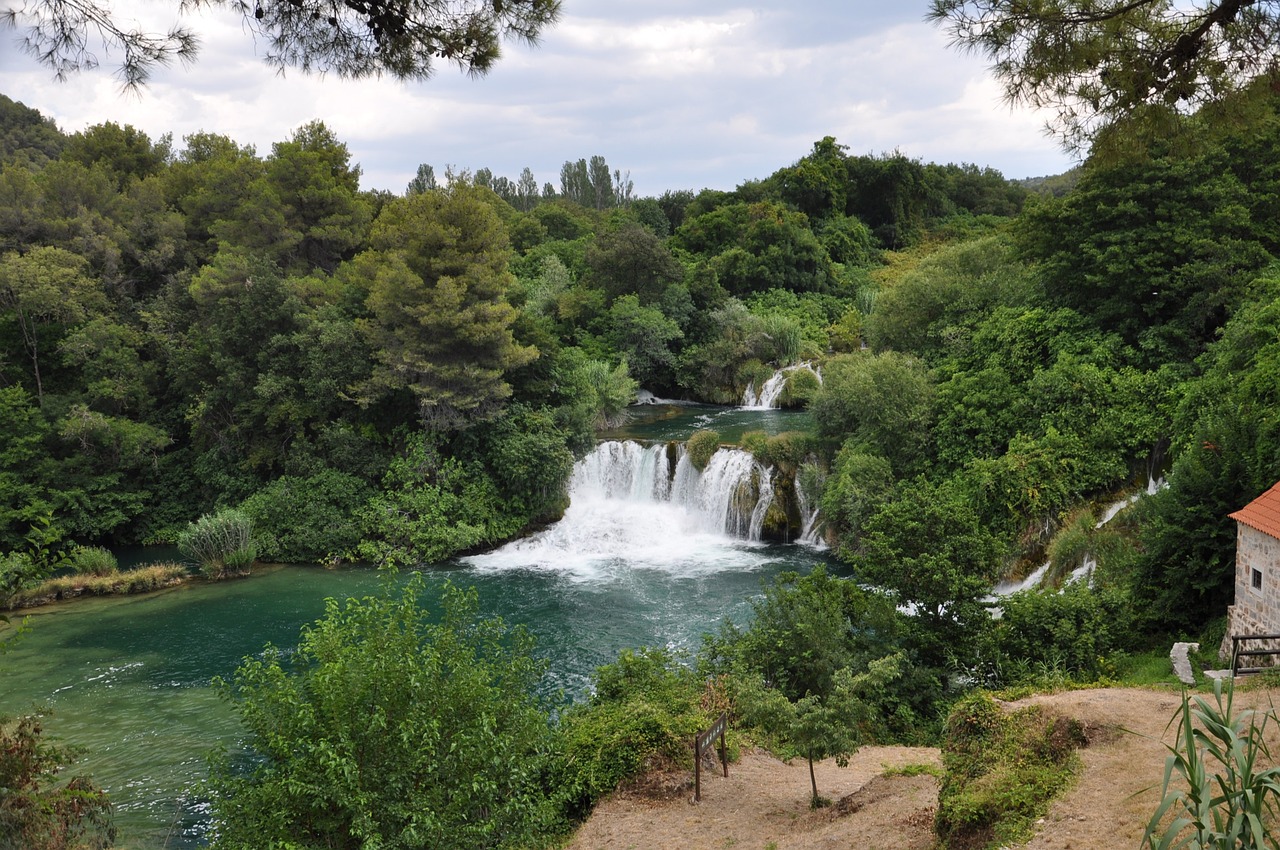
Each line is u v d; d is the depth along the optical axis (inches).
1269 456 936.9
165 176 2701.8
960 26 456.4
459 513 1722.4
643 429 2188.7
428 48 433.4
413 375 1806.1
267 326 1937.7
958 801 490.9
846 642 893.8
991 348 1572.3
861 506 1433.3
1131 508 1227.2
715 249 3459.6
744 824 625.9
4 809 426.0
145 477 1967.3
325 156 2637.8
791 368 2561.5
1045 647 908.0
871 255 3789.4
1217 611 950.4
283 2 401.7
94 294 2126.0
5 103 4136.3
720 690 852.6
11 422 1825.8
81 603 1464.1
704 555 1647.4
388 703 515.8
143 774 893.8
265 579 1588.3
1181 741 504.7
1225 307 1301.7
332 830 493.7
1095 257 1390.3
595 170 6397.6
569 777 710.5
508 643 1231.5
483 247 1833.2
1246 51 447.8
